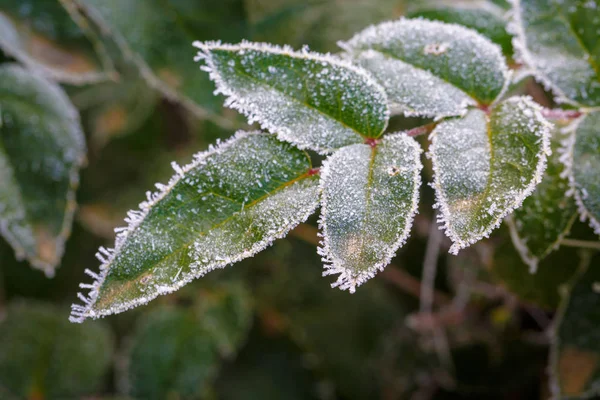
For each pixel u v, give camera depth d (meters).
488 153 0.24
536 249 0.26
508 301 0.32
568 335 0.28
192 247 0.23
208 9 0.30
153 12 0.29
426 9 0.28
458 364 0.33
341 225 0.24
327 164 0.24
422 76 0.25
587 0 0.26
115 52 0.34
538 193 0.26
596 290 0.28
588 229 0.27
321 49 0.31
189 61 0.29
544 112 0.26
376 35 0.26
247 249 0.24
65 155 0.30
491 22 0.28
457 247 0.23
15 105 0.30
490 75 0.25
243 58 0.24
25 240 0.29
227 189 0.24
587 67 0.26
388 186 0.24
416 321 0.34
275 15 0.31
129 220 0.24
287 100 0.24
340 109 0.24
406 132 0.25
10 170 0.29
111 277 0.23
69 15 0.29
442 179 0.24
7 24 0.29
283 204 0.24
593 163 0.25
